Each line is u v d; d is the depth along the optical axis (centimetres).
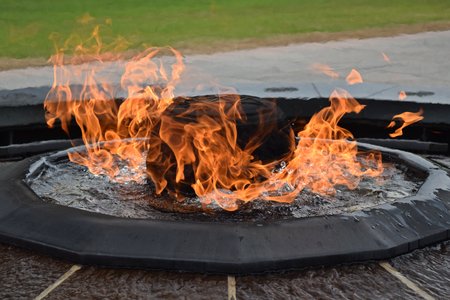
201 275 316
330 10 1766
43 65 1054
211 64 1058
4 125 567
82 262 325
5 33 1388
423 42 1276
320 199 416
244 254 316
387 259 335
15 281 315
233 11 1770
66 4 1884
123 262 320
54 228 343
